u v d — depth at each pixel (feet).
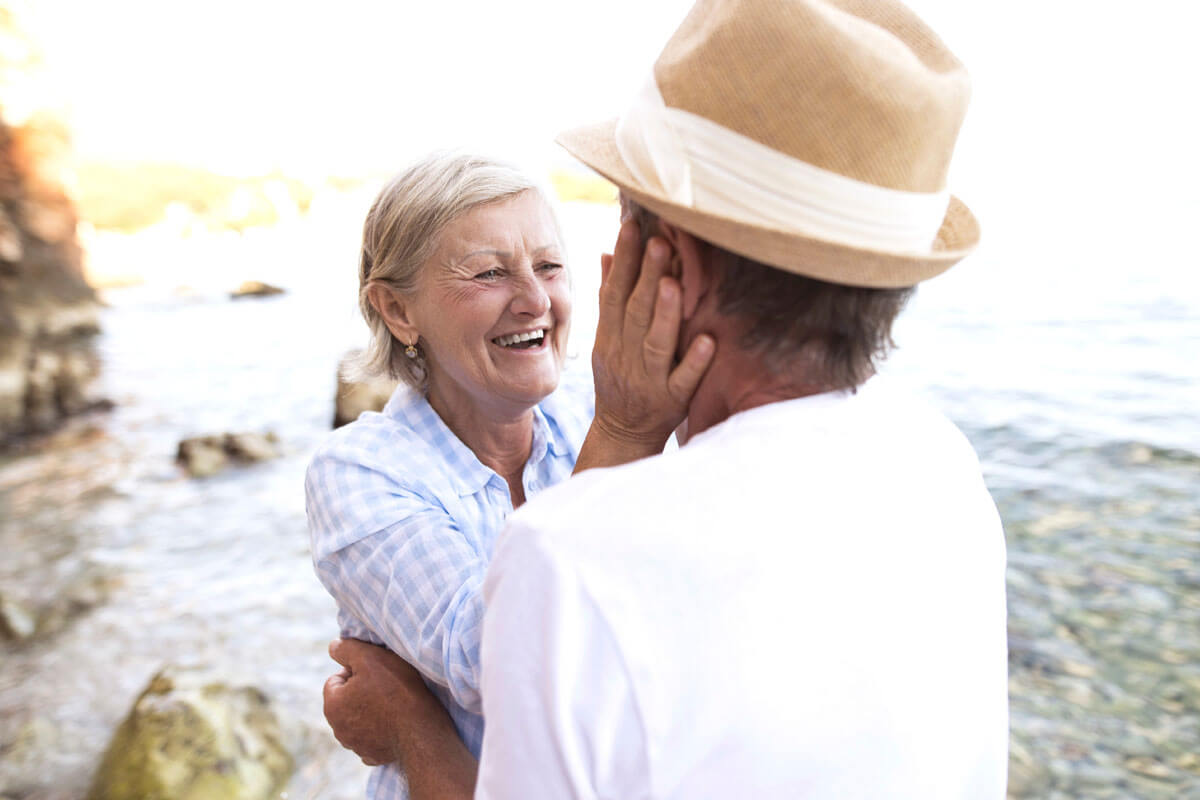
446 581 4.09
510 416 4.87
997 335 29.22
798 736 2.43
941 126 2.56
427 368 4.91
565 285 4.80
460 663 3.84
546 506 2.59
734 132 2.54
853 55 2.44
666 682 2.37
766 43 2.49
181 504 20.95
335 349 38.32
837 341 2.79
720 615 2.40
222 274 63.41
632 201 3.00
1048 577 14.53
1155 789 10.27
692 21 2.82
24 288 32.63
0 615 15.15
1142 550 15.10
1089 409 21.63
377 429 4.68
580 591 2.40
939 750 2.69
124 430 27.78
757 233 2.53
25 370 29.17
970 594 2.89
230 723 11.23
